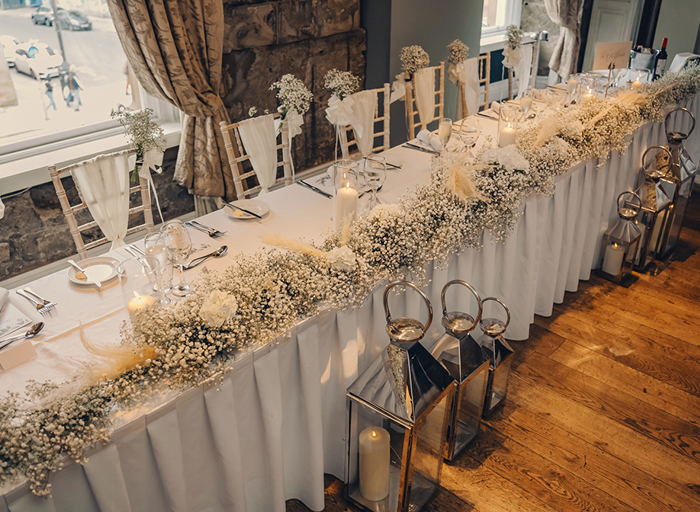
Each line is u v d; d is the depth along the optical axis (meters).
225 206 2.29
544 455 2.28
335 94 3.02
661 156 3.41
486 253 2.45
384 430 1.81
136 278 1.51
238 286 1.64
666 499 2.11
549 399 2.57
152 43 3.08
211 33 3.32
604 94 3.62
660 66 4.17
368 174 2.21
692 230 4.07
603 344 2.91
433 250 1.97
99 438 1.30
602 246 3.48
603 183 3.13
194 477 1.67
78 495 1.38
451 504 2.08
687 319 3.12
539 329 3.02
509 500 2.10
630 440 2.36
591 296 3.30
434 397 1.80
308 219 2.23
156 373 1.45
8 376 1.45
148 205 2.58
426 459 1.92
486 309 2.66
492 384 2.35
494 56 6.01
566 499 2.10
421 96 3.65
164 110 3.78
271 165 2.99
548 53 6.25
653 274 3.53
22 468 1.22
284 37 3.92
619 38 5.84
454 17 4.85
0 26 3.00
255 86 3.91
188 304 1.56
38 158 3.23
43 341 1.58
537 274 2.81
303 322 1.71
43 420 1.26
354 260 1.78
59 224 3.27
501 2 6.06
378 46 4.48
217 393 1.55
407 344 1.79
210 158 3.54
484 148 2.63
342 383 1.98
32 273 3.22
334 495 2.13
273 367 1.68
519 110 3.23
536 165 2.47
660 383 2.66
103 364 1.41
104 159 2.44
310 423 1.88
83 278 1.84
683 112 3.89
